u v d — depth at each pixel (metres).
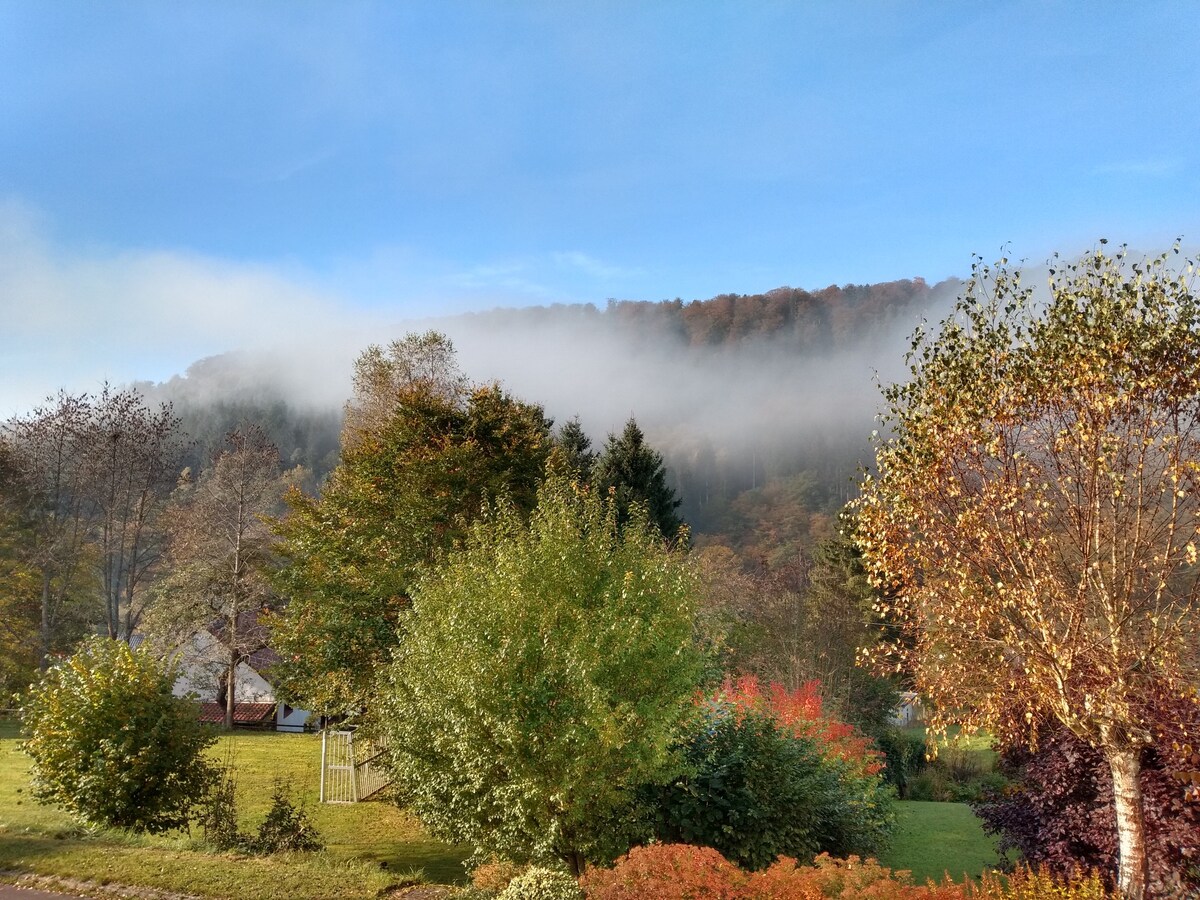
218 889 10.01
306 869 11.08
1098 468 8.01
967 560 8.77
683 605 14.01
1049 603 8.45
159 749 13.35
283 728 42.97
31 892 9.94
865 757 17.42
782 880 7.84
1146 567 8.10
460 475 22.19
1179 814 8.70
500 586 12.02
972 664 9.02
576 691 10.53
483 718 10.45
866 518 9.55
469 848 15.05
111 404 36.91
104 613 43.81
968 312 9.21
